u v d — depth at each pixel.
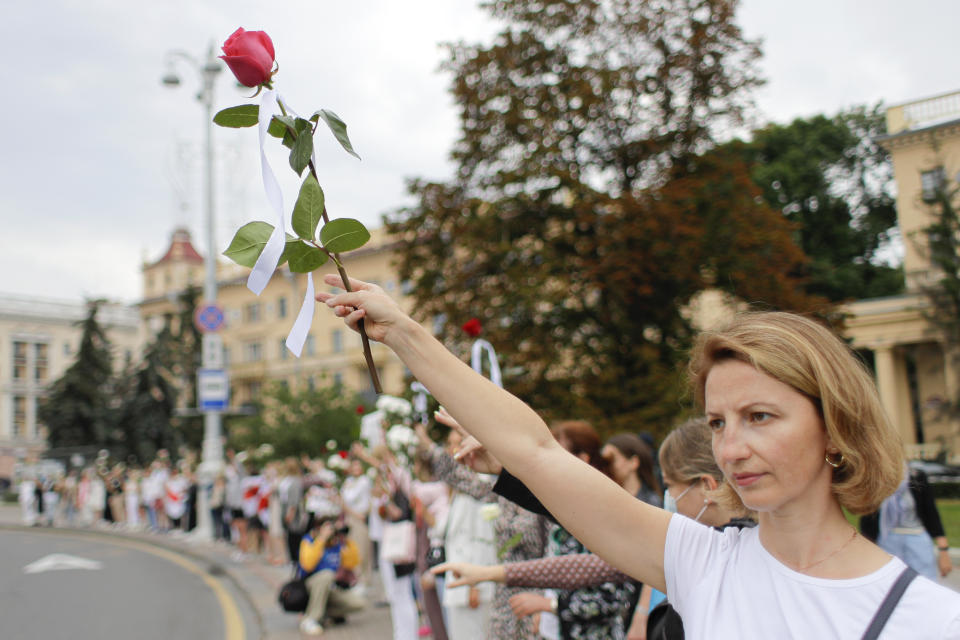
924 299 27.19
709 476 2.42
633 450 3.26
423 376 1.39
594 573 2.74
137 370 39.25
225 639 7.44
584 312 16.67
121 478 23.12
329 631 7.37
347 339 47.62
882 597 1.11
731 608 1.23
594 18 16.30
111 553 15.47
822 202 36.16
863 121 38.06
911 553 5.12
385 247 17.83
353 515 9.73
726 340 1.22
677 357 14.33
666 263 14.90
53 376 62.44
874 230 37.22
